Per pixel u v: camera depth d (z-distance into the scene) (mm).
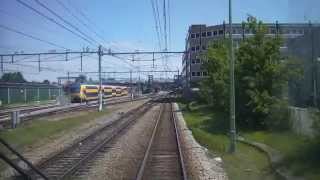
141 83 198000
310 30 33844
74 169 20344
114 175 19438
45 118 48250
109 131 39875
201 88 74750
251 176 20719
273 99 37062
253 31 40531
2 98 87625
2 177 18078
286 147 27203
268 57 39062
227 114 47812
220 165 23094
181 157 24000
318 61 32625
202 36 134000
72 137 34125
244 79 39094
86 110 69688
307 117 27125
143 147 29047
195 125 46906
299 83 34906
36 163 21641
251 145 30891
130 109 79125
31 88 102812
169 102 114500
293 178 19062
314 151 23344
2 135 30906
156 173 20172
